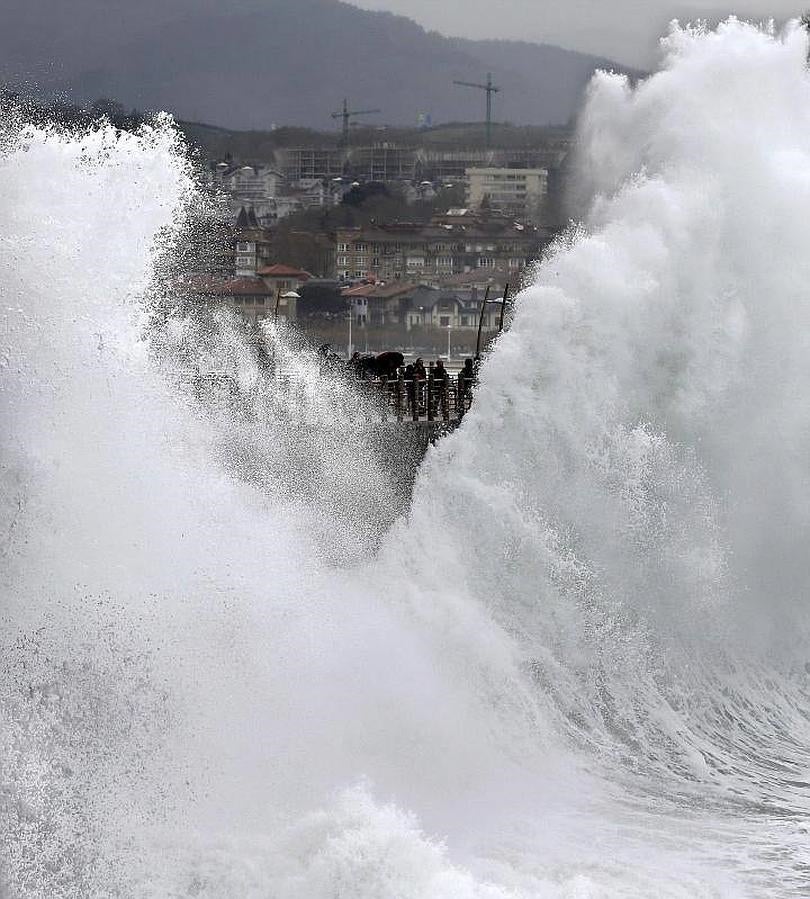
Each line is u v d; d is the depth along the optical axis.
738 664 62.28
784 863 42.97
